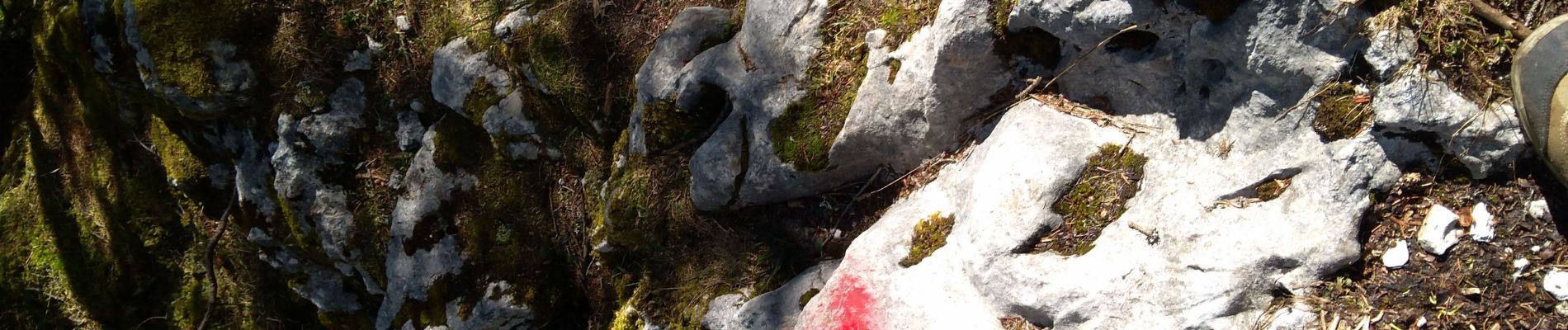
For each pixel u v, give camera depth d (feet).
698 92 11.17
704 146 11.37
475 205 14.02
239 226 17.65
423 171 14.24
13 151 20.86
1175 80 8.30
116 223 19.63
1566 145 6.55
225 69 14.65
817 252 11.16
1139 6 7.80
